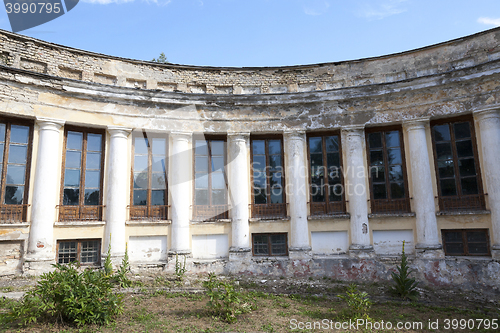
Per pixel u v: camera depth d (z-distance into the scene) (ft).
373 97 43.52
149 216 42.98
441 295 35.47
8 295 30.04
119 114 42.19
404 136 43.42
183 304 30.19
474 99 39.65
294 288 37.32
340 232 43.70
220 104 45.19
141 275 39.24
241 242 42.96
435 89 41.47
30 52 38.55
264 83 46.73
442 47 42.34
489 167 38.52
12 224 36.09
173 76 45.60
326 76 46.09
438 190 42.16
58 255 38.63
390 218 42.42
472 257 39.06
